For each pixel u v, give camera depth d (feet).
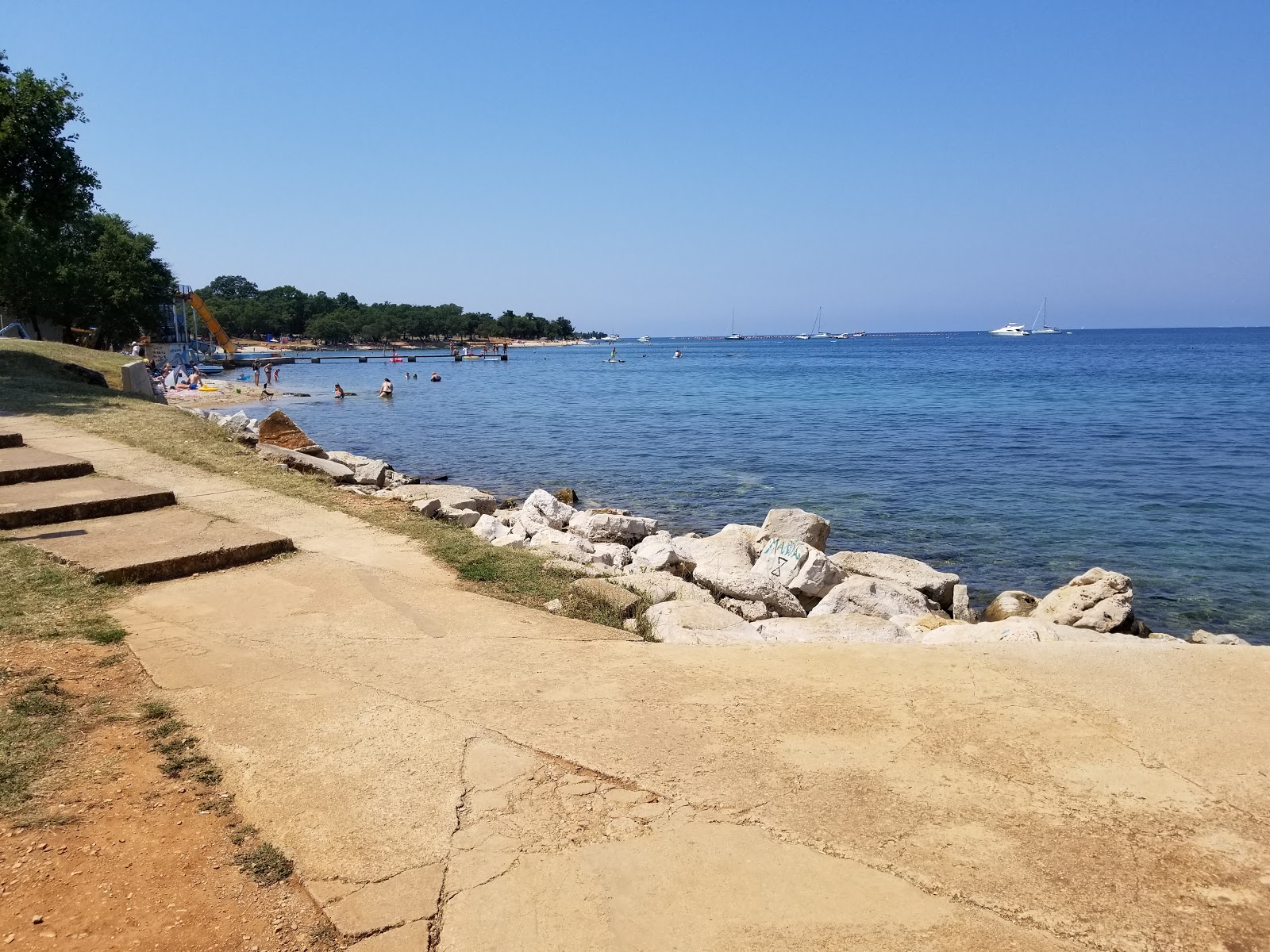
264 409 125.49
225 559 21.95
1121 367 267.59
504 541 34.55
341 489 34.71
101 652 15.76
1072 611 29.40
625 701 13.75
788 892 8.90
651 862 9.45
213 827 10.23
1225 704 13.12
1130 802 10.51
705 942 8.22
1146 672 14.42
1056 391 168.25
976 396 158.51
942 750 11.87
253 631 17.30
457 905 8.81
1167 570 42.14
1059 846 9.64
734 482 67.15
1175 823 10.05
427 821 10.31
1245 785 10.84
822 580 30.96
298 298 542.16
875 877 9.14
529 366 330.13
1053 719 12.76
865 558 36.19
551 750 12.05
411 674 15.07
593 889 9.04
